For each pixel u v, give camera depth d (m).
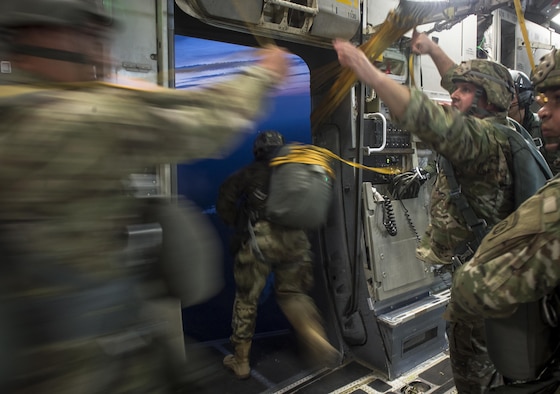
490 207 1.74
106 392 0.67
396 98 1.41
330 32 2.68
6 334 0.59
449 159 1.64
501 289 1.14
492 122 1.78
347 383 2.90
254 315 2.99
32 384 0.60
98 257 0.68
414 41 2.35
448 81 2.32
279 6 2.40
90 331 0.66
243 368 3.00
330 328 3.26
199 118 0.69
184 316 3.72
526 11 4.38
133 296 0.75
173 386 0.83
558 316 1.26
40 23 0.64
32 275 0.61
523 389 1.26
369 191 3.01
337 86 2.65
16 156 0.56
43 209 0.60
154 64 1.89
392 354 2.91
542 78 1.40
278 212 1.08
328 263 3.25
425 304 3.22
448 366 3.09
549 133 1.45
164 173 1.77
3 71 0.64
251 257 2.73
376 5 2.96
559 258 1.06
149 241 0.78
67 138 0.58
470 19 3.82
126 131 0.62
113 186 0.67
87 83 0.67
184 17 2.37
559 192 1.10
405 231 3.22
